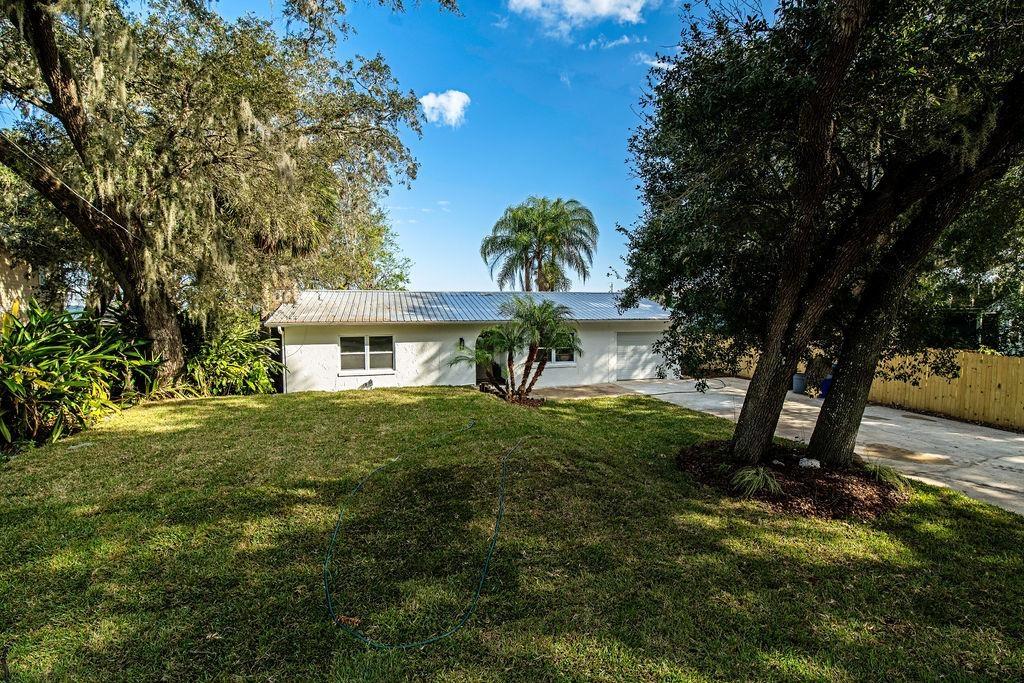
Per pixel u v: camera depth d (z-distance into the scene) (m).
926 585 3.14
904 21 3.77
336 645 2.44
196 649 2.37
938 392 9.65
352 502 4.22
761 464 5.15
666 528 3.86
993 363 8.65
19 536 3.49
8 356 5.90
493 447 5.82
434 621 2.65
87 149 7.43
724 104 3.97
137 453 5.57
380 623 2.62
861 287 5.36
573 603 2.83
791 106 3.83
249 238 9.44
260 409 8.28
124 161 7.58
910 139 4.25
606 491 4.57
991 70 3.89
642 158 5.61
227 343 10.98
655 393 12.40
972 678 2.31
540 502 4.28
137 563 3.14
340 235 11.67
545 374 14.28
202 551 3.31
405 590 2.93
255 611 2.68
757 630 2.62
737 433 5.40
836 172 4.64
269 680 2.20
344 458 5.43
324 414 7.84
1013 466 6.03
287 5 7.50
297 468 5.08
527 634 2.55
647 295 6.04
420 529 3.74
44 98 7.95
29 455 5.46
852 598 2.97
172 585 2.90
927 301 5.65
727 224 4.93
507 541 3.57
